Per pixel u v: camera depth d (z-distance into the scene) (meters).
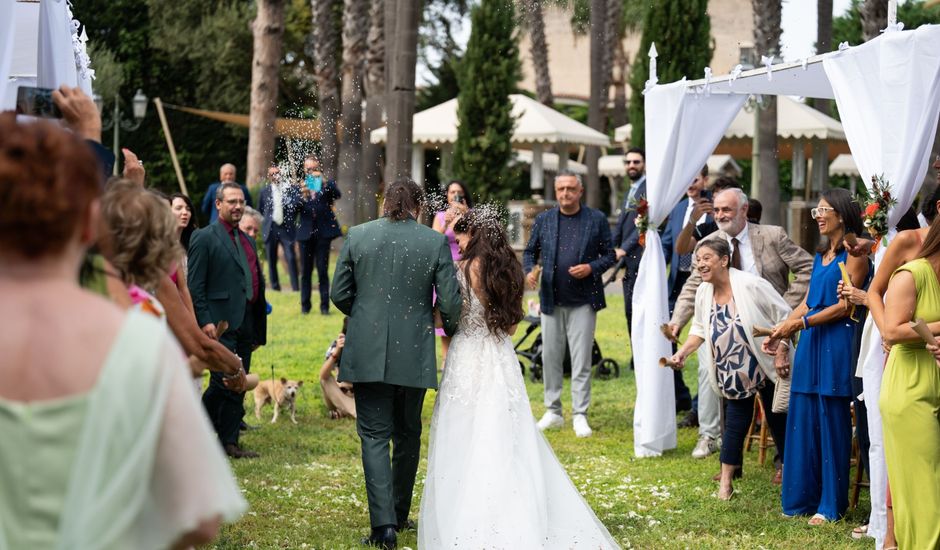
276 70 23.44
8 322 1.92
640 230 7.86
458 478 5.09
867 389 5.28
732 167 27.62
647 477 6.94
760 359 6.15
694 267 7.45
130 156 3.98
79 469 1.89
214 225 6.93
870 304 5.01
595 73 24.95
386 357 5.27
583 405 8.34
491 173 21.31
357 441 7.93
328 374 8.77
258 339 7.36
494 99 21.28
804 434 5.94
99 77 28.52
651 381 7.62
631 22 37.47
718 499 6.35
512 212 18.75
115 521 1.89
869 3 13.98
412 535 5.54
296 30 31.86
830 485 5.84
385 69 21.45
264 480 6.69
